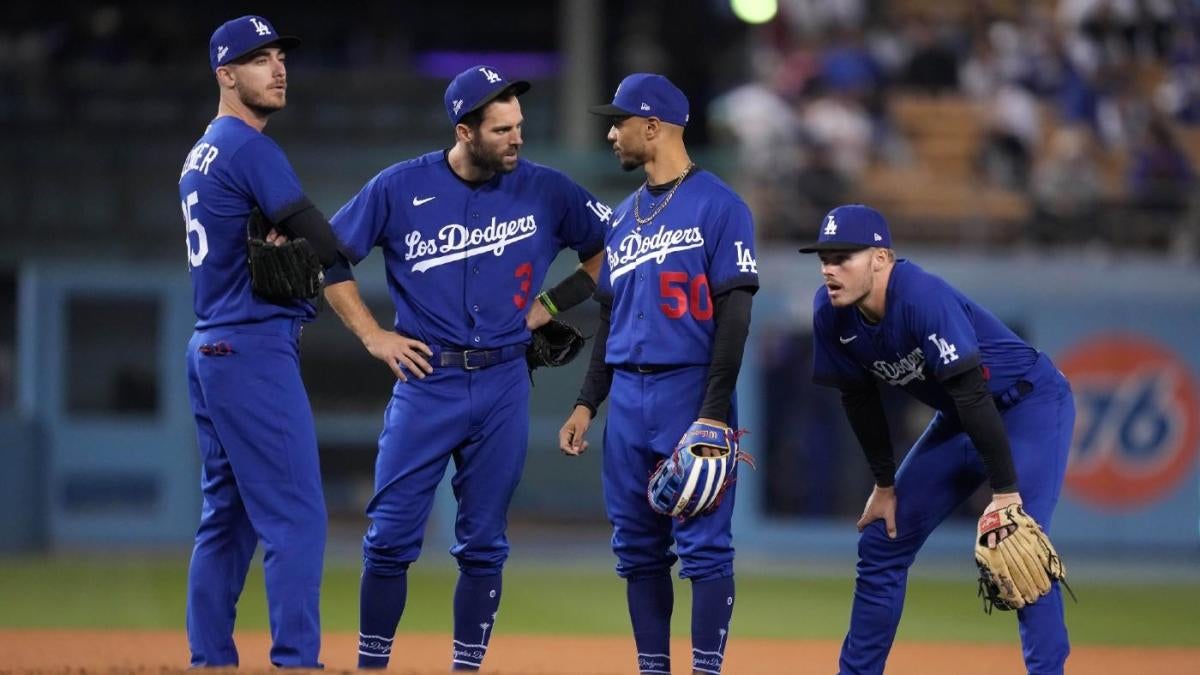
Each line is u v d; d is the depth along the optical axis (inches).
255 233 831.1
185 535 2450.8
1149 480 2428.6
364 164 2650.1
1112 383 2434.8
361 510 2546.8
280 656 832.3
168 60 2805.1
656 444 878.4
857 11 2817.4
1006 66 2743.6
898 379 911.7
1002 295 2440.9
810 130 2600.9
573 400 2613.2
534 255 924.0
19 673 772.0
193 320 2459.4
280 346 847.1
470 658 928.9
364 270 2455.7
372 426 2534.5
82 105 2679.6
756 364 2444.6
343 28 3019.2
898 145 2625.5
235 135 844.0
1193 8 2842.0
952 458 922.1
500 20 3085.6
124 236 2573.8
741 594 1862.7
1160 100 2773.1
